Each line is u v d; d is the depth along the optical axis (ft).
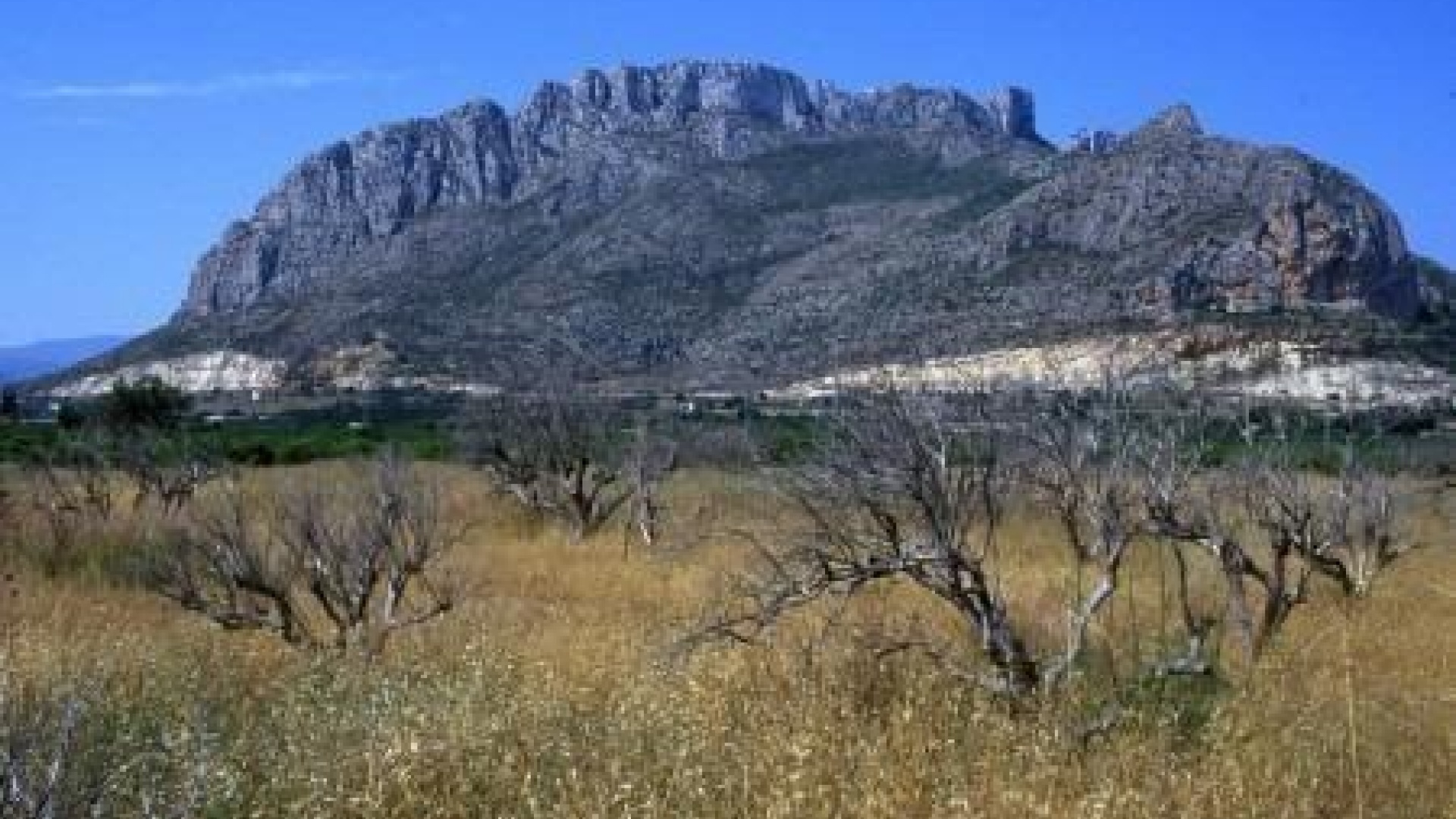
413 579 57.62
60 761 18.26
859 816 21.91
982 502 35.37
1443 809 23.88
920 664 31.17
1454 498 66.28
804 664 30.63
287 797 23.31
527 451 94.17
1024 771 24.00
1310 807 23.17
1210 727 26.35
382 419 205.16
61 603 46.85
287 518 58.18
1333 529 48.14
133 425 124.57
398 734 25.21
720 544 70.79
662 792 23.34
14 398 241.55
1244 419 45.52
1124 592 45.78
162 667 32.68
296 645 41.45
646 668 31.71
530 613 48.32
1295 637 41.55
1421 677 36.58
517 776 24.12
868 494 31.30
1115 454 36.42
